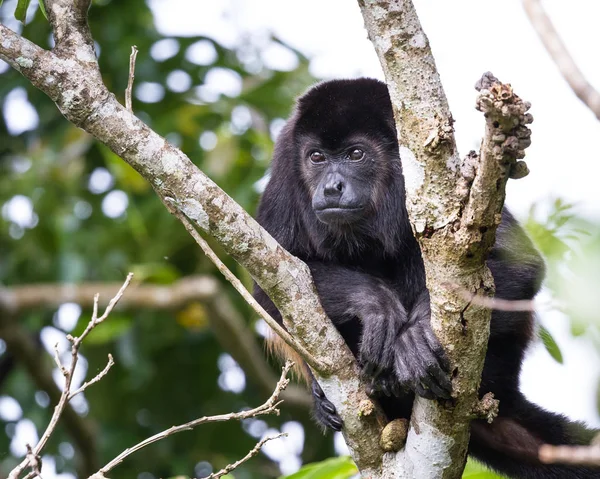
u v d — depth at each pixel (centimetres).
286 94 1273
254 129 1230
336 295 694
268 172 953
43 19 1219
